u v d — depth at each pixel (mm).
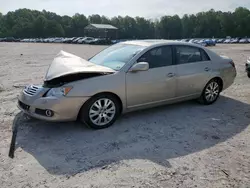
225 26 103312
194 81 4926
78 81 3738
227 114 4848
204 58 5172
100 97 3891
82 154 3248
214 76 5242
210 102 5402
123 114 4676
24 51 24250
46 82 3914
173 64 4637
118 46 4953
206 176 2822
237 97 6070
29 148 3369
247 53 22250
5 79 8086
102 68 4027
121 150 3367
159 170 2916
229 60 5695
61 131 3910
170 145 3539
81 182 2678
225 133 3982
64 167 2949
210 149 3445
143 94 4277
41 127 4043
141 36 114375
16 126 4043
